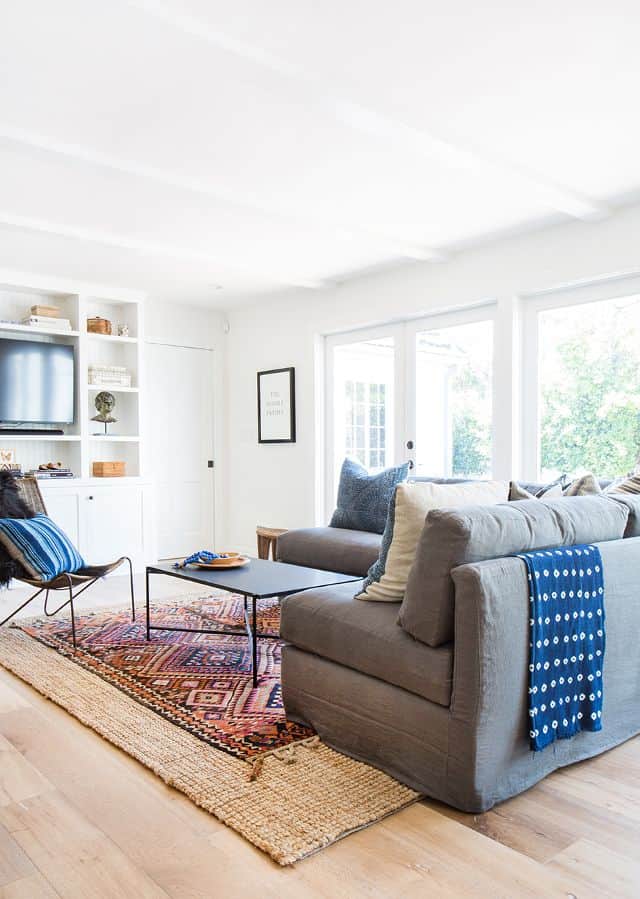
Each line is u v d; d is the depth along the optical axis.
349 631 2.27
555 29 2.22
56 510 5.37
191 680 3.01
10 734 2.48
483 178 3.33
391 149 3.12
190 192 3.53
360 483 4.54
